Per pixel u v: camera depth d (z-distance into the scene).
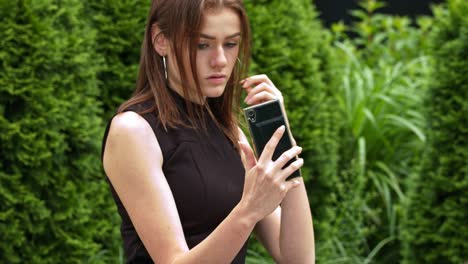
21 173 4.49
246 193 2.40
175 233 2.52
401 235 6.16
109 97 5.34
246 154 2.46
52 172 4.59
